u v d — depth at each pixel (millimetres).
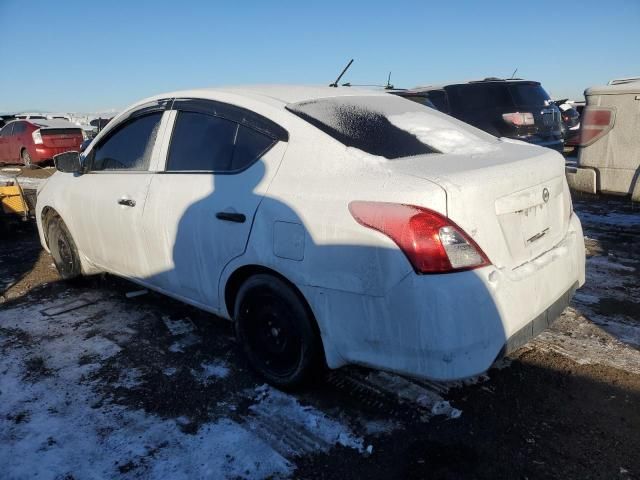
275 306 2818
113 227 3760
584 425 2559
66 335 3736
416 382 2965
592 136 5727
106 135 3988
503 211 2383
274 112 2902
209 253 3043
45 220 4723
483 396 2812
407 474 2295
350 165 2518
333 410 2742
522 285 2359
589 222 6383
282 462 2389
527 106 8289
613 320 3641
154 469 2365
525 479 2244
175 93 3502
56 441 2572
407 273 2197
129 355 3414
